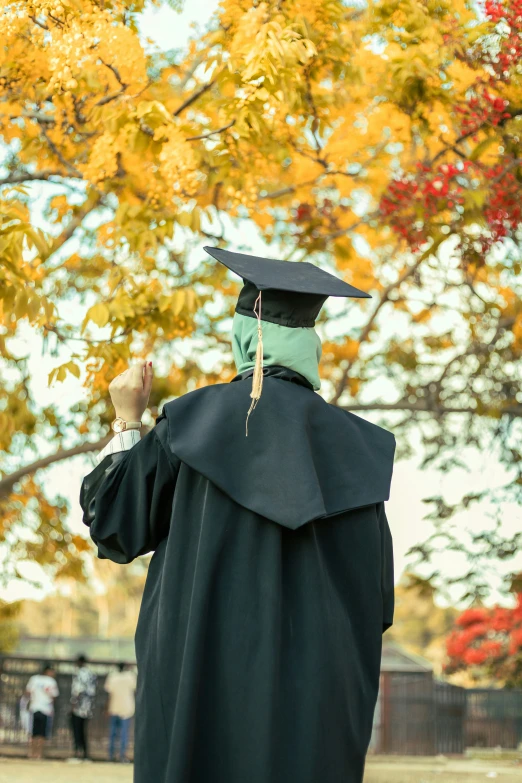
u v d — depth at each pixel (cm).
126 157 718
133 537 188
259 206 846
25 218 549
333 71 668
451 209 713
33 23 597
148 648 178
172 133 605
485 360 1038
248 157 679
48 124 698
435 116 702
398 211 727
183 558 177
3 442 903
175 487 185
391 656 2188
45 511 1055
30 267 647
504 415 1056
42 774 1189
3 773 1185
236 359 204
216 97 694
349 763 176
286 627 175
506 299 1009
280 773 165
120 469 187
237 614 171
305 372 197
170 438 178
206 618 170
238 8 655
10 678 1772
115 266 709
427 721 1966
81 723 1582
